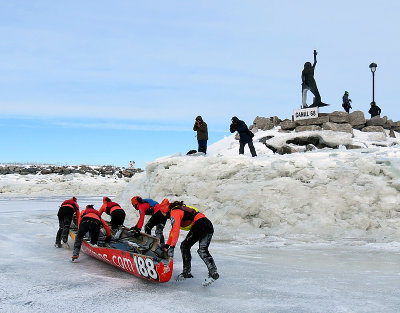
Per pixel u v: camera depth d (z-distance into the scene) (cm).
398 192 1068
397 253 823
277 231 1061
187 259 597
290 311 456
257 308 466
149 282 585
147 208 794
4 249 834
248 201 1141
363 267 693
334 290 543
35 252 809
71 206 868
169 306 473
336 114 2148
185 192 1325
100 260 734
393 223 1005
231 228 1109
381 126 2155
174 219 571
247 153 1911
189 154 1798
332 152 1355
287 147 1788
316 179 1159
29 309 459
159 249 681
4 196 3091
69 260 738
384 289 548
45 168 4522
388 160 1152
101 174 4488
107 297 509
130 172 4606
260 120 2397
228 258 772
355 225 1025
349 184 1125
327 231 1025
